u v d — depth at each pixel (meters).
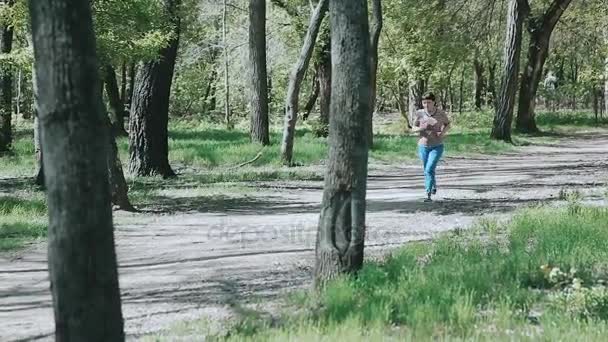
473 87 70.56
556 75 70.31
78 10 4.14
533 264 8.02
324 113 34.06
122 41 14.91
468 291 6.82
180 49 46.66
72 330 4.18
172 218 13.99
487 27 37.28
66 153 4.11
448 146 30.70
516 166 24.17
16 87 52.78
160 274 9.27
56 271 4.17
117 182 14.63
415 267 7.85
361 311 6.20
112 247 4.29
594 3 39.38
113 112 37.47
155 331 6.39
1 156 26.89
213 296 7.91
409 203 15.12
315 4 24.67
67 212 4.13
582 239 9.20
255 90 28.09
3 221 13.07
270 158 25.05
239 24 44.53
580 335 5.42
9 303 8.02
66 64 4.10
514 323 5.93
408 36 40.41
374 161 26.28
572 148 33.44
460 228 11.33
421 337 5.52
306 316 6.30
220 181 20.61
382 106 70.12
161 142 21.03
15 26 15.27
